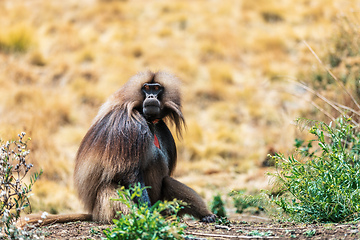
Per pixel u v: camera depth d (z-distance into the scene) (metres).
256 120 29.97
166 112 11.90
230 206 16.08
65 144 25.75
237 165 23.61
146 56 36.62
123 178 10.59
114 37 39.69
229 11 44.41
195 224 10.86
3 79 32.53
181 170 22.97
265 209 12.34
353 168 10.38
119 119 10.86
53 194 17.47
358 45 17.39
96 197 11.07
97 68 35.41
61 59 36.53
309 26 40.38
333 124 15.36
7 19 43.25
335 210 9.89
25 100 29.19
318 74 19.36
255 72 35.72
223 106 31.39
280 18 43.47
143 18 43.88
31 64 35.88
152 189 11.48
